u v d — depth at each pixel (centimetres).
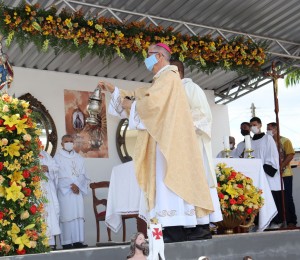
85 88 1155
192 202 451
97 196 1120
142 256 399
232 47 1015
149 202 455
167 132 451
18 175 438
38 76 1109
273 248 509
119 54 896
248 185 625
